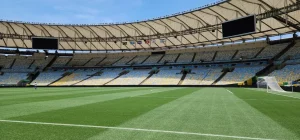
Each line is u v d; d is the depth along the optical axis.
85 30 49.44
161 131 6.07
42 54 64.56
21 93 24.44
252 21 29.00
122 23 44.34
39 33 50.72
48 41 48.53
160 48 60.69
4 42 54.50
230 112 9.51
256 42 49.31
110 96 19.36
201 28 40.91
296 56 40.84
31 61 62.88
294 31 41.38
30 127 6.57
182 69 53.66
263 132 5.95
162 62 57.41
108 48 61.31
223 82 44.91
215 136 5.55
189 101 14.43
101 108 10.94
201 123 7.14
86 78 57.91
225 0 30.97
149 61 59.16
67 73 60.53
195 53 56.59
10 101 14.86
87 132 5.96
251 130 6.18
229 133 5.85
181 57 57.03
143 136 5.55
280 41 46.59
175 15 37.78
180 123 7.15
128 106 11.77
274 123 7.14
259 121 7.48
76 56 65.50
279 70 40.84
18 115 8.76
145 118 8.07
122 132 5.96
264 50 47.00
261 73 42.94
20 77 57.78
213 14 36.19
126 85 51.97
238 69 47.28
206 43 52.59
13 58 62.09
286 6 28.38
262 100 15.05
